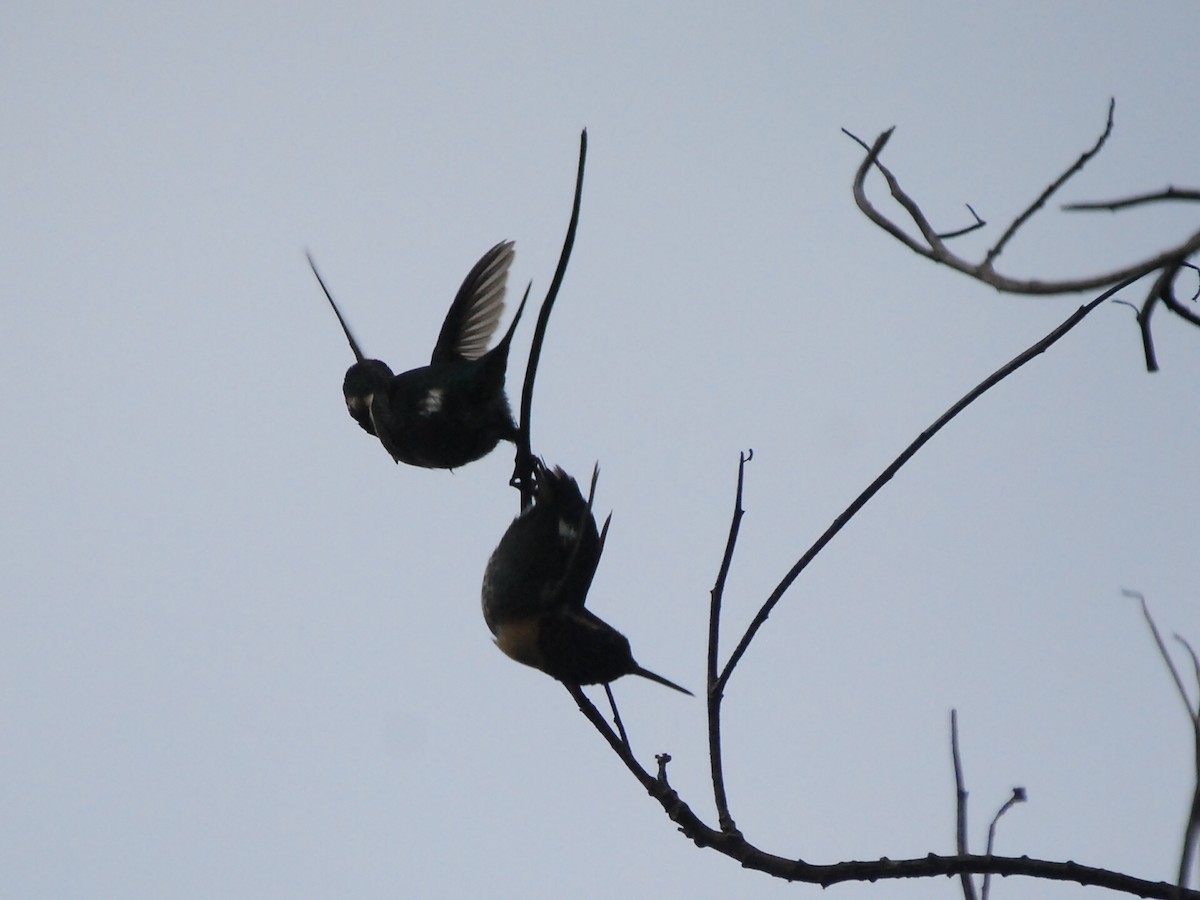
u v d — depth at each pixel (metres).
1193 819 7.68
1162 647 8.16
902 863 8.49
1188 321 7.75
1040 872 8.37
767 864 8.59
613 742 9.05
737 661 8.81
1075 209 6.19
